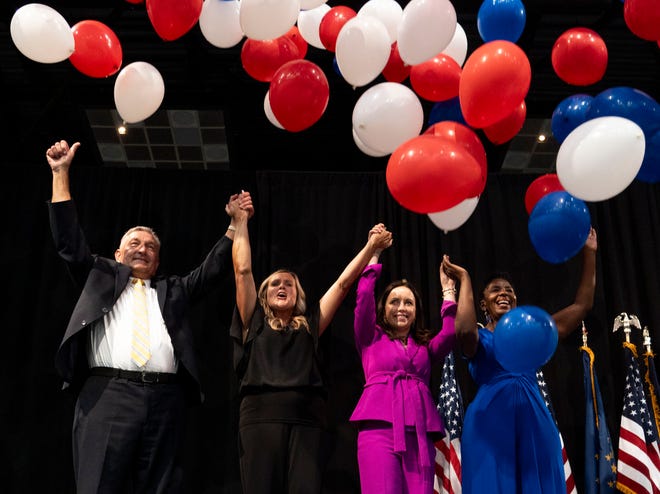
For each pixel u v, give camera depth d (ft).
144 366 8.42
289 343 9.29
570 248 7.63
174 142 14.60
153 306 9.02
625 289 12.41
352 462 11.39
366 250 9.75
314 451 8.66
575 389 11.84
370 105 7.58
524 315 7.67
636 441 10.78
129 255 9.34
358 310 9.43
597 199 7.09
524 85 7.16
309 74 7.96
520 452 8.72
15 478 11.18
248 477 8.48
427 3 7.59
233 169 14.71
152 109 8.93
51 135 14.25
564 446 11.51
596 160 6.81
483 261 12.64
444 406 11.12
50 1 12.42
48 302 12.14
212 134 14.40
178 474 8.37
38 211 12.75
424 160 6.77
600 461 10.80
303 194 13.02
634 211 12.93
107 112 13.83
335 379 11.79
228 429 11.59
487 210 13.01
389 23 8.54
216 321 12.11
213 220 12.87
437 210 7.03
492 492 8.46
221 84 13.61
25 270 12.37
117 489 8.01
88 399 8.27
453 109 8.49
